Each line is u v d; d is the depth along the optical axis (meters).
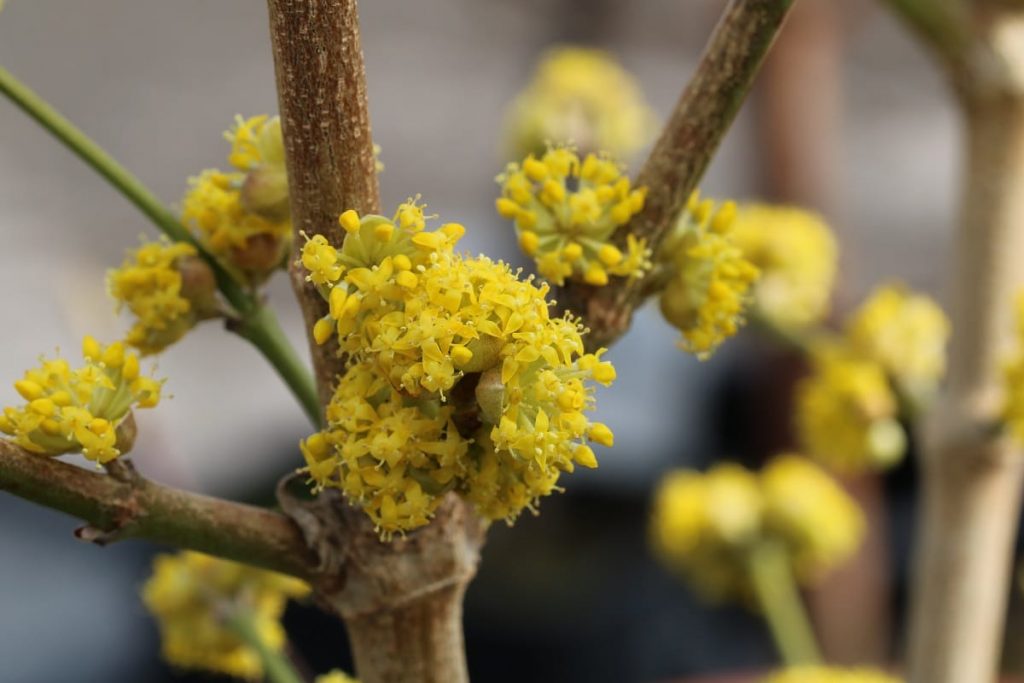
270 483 1.13
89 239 1.44
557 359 0.38
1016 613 0.96
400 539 0.40
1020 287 0.50
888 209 1.55
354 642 0.41
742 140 1.04
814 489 0.66
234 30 1.72
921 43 0.51
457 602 0.41
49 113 0.41
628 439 1.10
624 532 1.07
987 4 0.49
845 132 1.58
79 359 1.05
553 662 1.02
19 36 1.65
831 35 0.94
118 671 0.92
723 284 0.41
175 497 0.40
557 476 0.38
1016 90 0.49
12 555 0.97
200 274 0.42
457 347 0.37
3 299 1.14
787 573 0.66
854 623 0.91
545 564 1.05
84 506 0.39
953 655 0.52
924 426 0.52
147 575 0.98
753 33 0.40
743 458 1.08
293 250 0.39
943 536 0.51
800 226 0.61
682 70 1.52
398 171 1.56
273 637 0.50
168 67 1.68
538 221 0.41
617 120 0.69
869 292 1.41
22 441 0.39
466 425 0.38
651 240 0.41
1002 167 0.50
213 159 1.59
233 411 1.28
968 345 0.51
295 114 0.38
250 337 0.42
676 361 1.13
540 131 0.68
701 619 1.04
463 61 1.67
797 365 0.97
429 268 0.38
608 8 1.23
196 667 0.52
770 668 0.98
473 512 0.41
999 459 0.51
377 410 0.38
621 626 1.04
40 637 0.92
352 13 0.38
